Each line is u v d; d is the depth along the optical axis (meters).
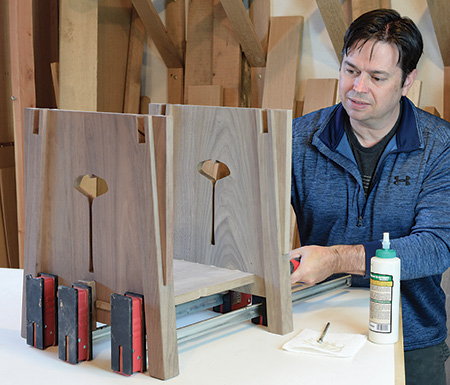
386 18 1.61
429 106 2.86
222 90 3.21
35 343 1.27
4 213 3.32
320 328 1.38
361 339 1.30
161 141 1.07
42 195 1.29
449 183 1.70
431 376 1.79
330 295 1.64
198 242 1.44
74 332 1.18
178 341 1.20
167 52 3.32
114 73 3.37
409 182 1.74
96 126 1.18
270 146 1.27
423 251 1.53
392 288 1.28
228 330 1.37
